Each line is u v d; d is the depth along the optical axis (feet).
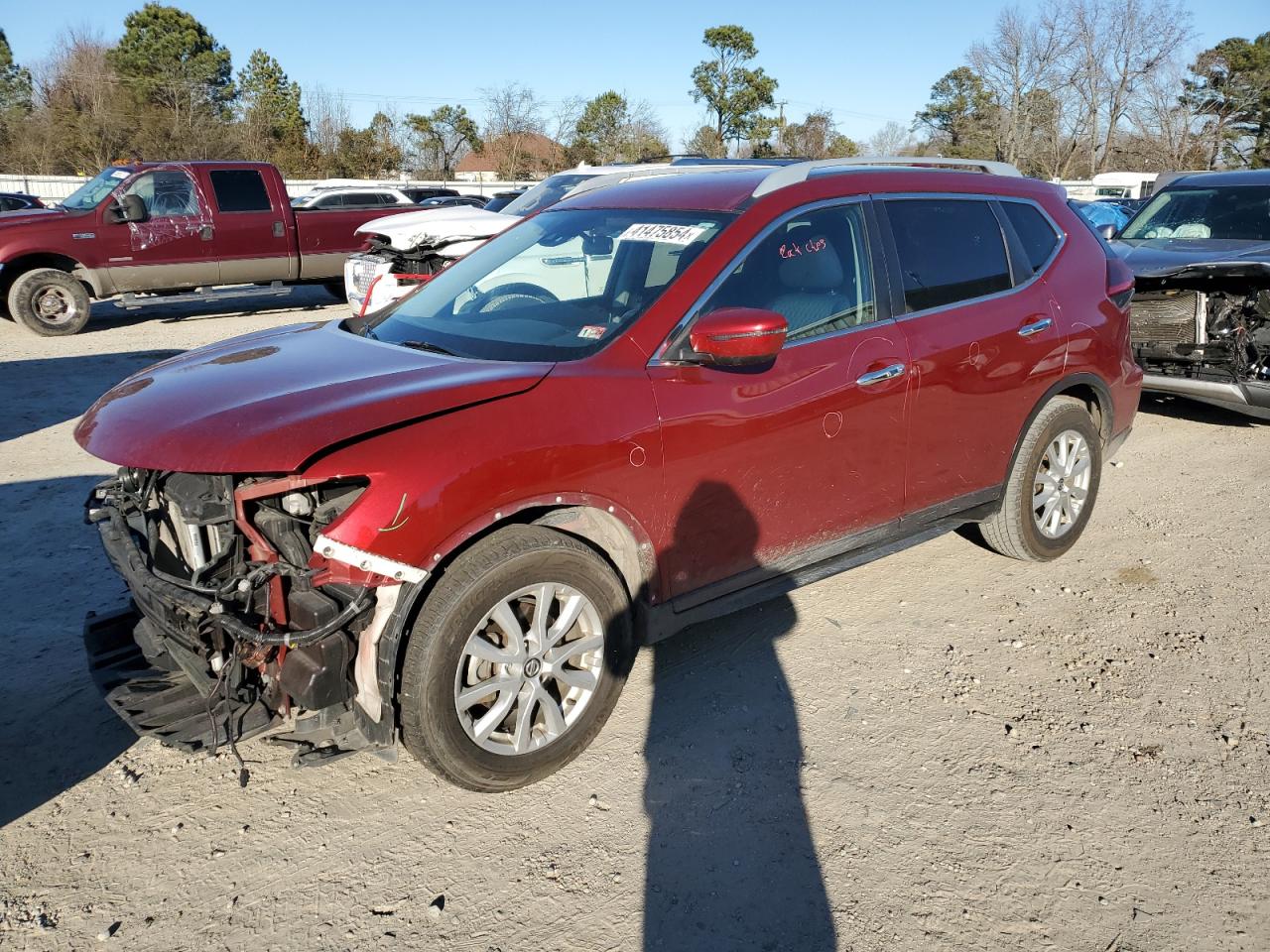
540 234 13.46
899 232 13.10
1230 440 23.56
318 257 45.65
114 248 40.42
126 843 9.29
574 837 9.41
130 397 10.28
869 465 12.53
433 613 8.93
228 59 180.14
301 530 8.96
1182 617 14.06
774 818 9.70
